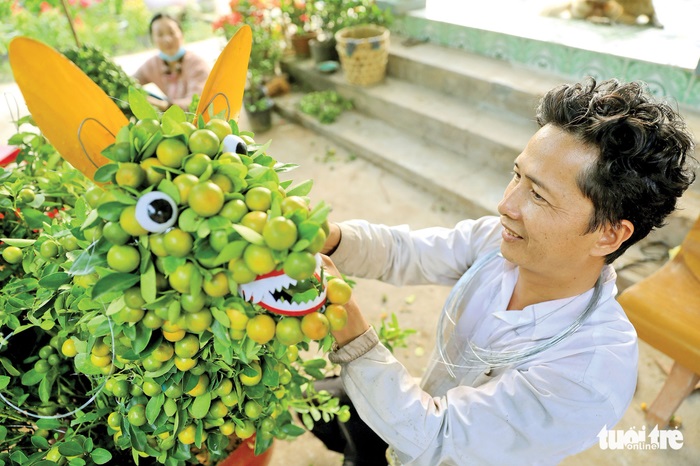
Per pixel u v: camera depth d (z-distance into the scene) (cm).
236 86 79
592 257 82
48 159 119
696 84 253
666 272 175
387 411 87
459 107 340
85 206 77
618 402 81
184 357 70
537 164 76
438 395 109
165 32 335
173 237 58
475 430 84
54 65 62
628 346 85
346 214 305
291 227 58
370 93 370
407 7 386
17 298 85
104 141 70
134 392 82
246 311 66
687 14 313
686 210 233
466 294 107
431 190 314
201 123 69
